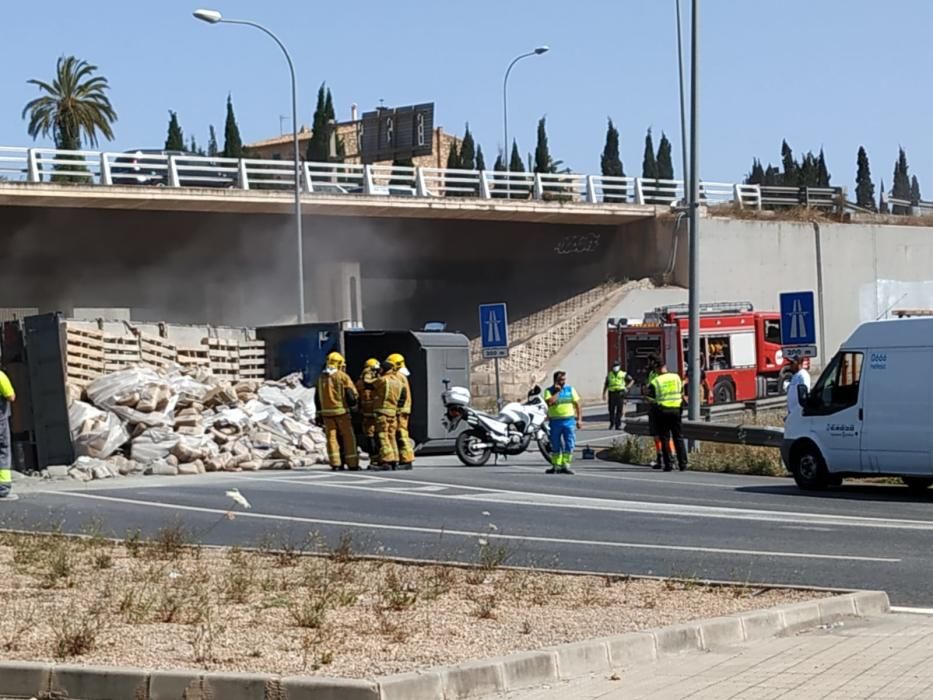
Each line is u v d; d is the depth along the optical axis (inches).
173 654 377.1
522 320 2881.4
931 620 456.1
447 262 2881.4
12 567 543.5
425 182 2699.3
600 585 510.6
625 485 1019.3
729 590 497.0
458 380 1380.4
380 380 1173.1
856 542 661.3
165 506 846.5
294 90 1999.3
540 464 1272.1
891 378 941.8
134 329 1285.7
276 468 1198.3
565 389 1143.6
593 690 357.7
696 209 1343.5
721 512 808.3
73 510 821.2
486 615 442.9
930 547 641.0
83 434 1125.1
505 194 2723.9
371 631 415.5
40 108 3415.4
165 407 1178.0
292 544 620.4
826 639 422.0
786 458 995.3
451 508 834.8
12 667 354.6
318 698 333.1
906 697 333.1
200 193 2310.5
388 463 1169.4
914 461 925.2
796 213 2955.2
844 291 2935.5
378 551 613.6
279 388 1354.6
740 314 2062.0
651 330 2026.3
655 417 1190.3
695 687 355.9
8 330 1173.1
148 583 501.4
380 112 3545.8
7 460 895.1
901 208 3316.9
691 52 1346.0
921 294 3058.6
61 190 2185.0
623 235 2920.8
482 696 353.1
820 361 2878.9
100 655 375.6
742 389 2047.2
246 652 380.8
